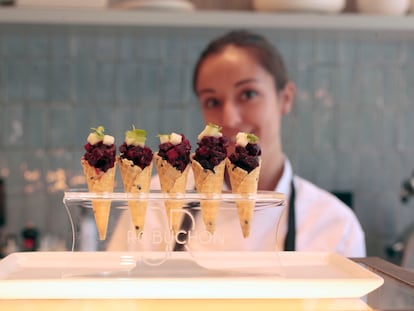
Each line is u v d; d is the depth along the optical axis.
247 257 0.86
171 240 0.87
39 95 2.29
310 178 2.38
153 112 2.32
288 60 2.36
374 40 2.35
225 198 0.87
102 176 0.86
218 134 0.88
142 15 1.98
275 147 1.76
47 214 2.30
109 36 2.29
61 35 2.28
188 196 0.87
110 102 2.31
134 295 0.76
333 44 2.37
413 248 2.15
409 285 0.82
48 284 0.74
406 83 2.40
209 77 1.83
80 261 0.87
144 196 0.86
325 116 2.38
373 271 0.90
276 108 1.86
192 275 0.82
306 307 0.74
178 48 2.32
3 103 2.29
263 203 0.88
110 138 0.87
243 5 2.22
